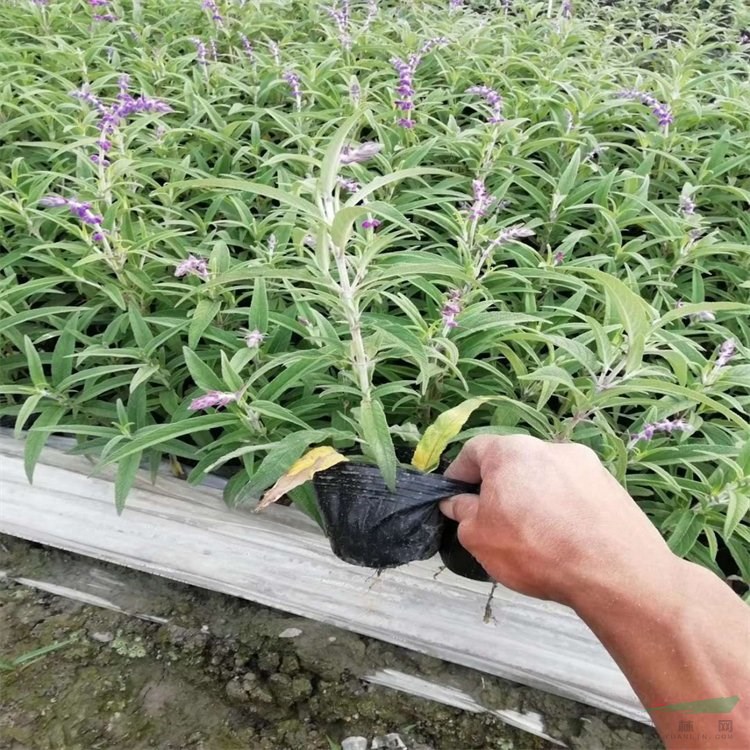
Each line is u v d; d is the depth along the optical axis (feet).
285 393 7.04
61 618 6.91
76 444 7.00
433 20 15.43
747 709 3.07
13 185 8.25
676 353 5.14
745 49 15.62
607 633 3.63
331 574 6.73
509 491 4.06
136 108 8.19
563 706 6.54
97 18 12.89
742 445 6.06
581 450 4.34
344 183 6.27
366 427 5.04
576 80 12.59
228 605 7.13
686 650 3.32
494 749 6.26
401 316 8.01
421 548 5.26
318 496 5.37
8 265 7.77
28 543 7.52
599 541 3.76
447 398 7.13
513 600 6.38
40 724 6.10
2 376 7.34
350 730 6.31
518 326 6.68
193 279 7.59
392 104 11.09
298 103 10.70
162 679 6.51
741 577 6.27
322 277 4.87
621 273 8.52
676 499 6.38
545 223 9.11
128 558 7.15
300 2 15.28
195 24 14.30
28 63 11.33
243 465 6.82
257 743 6.15
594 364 5.33
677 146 10.59
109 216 7.30
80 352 6.62
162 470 7.02
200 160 9.92
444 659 6.75
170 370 7.24
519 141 10.10
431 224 9.70
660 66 15.62
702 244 8.02
